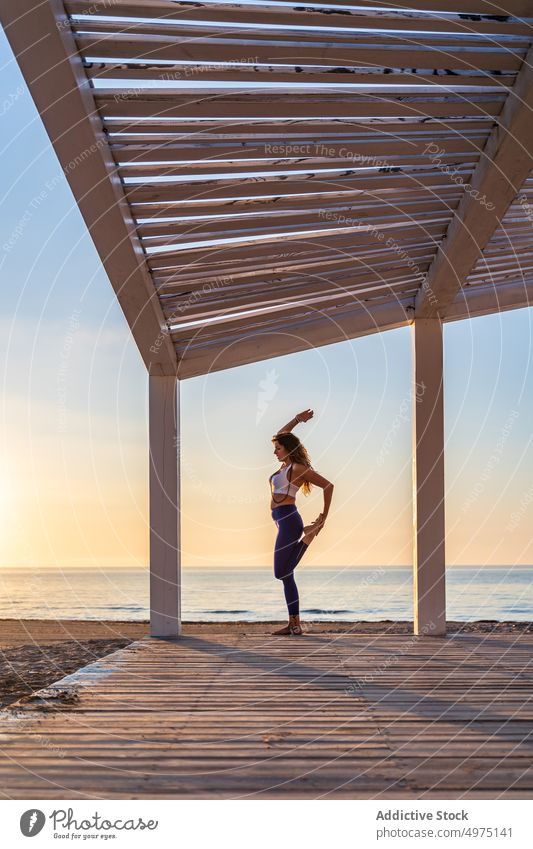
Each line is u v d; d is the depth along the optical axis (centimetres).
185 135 312
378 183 381
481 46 290
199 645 497
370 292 539
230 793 196
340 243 441
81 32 254
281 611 2336
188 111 298
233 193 363
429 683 355
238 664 412
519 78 306
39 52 241
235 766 218
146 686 345
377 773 212
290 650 473
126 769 215
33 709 296
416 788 199
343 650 472
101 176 305
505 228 453
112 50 263
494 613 2431
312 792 196
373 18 266
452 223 439
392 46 284
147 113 294
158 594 543
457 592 2859
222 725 269
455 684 352
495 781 205
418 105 320
